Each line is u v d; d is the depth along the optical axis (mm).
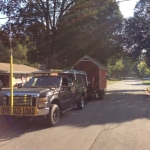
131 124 9008
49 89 9023
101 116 10898
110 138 6988
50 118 8492
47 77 10461
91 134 7488
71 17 23141
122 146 6188
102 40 29141
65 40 23859
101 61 31234
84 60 19766
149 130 8016
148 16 26656
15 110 8023
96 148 6016
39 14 23422
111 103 16625
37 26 23047
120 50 30844
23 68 38156
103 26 28438
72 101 11430
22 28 23312
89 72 19453
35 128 8383
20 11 23000
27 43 26656
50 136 7262
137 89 35812
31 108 7895
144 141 6656
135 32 27250
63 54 25531
